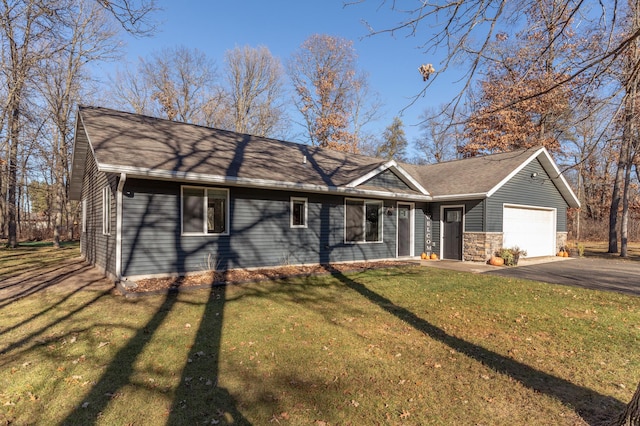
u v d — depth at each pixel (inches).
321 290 323.9
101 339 193.0
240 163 413.7
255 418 122.4
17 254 615.8
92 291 305.0
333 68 1174.3
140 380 147.6
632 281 379.6
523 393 140.9
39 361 163.9
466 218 546.9
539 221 633.6
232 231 398.9
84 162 524.7
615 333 211.6
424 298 296.0
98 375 151.5
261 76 1279.5
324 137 1195.3
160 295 292.8
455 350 184.4
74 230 1143.6
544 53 157.6
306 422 120.6
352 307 265.6
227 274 375.9
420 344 192.2
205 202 381.1
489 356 177.2
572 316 246.1
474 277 398.9
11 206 743.1
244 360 169.0
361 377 153.3
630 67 148.1
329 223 481.4
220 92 1262.3
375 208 533.3
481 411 128.0
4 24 379.2
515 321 234.5
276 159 477.4
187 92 1246.9
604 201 1081.4
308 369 160.2
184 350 179.8
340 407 129.8
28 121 656.4
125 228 335.3
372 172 484.7
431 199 561.3
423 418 123.4
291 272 399.9
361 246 514.9
